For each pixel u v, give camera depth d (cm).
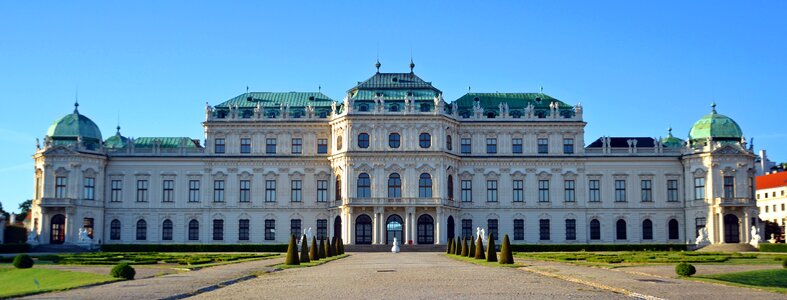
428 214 14838
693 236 15100
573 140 15550
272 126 15525
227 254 12156
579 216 15388
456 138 15425
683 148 15438
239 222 15388
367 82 15488
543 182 15500
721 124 15200
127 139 16012
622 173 15475
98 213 15062
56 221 14762
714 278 6088
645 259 9169
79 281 5838
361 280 5897
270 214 15388
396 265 8250
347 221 14688
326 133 15550
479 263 8619
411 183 14750
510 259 8406
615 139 16312
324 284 5544
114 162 15388
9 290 5659
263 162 15450
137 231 15312
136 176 15400
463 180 15488
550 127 15538
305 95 16162
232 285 5541
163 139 16325
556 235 15362
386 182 14762
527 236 15388
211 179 15450
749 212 14700
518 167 15488
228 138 15525
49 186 14688
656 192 15425
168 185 15425
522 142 15550
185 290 5016
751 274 6562
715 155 14800
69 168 14738
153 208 15350
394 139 14888
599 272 6719
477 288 5156
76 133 15038
